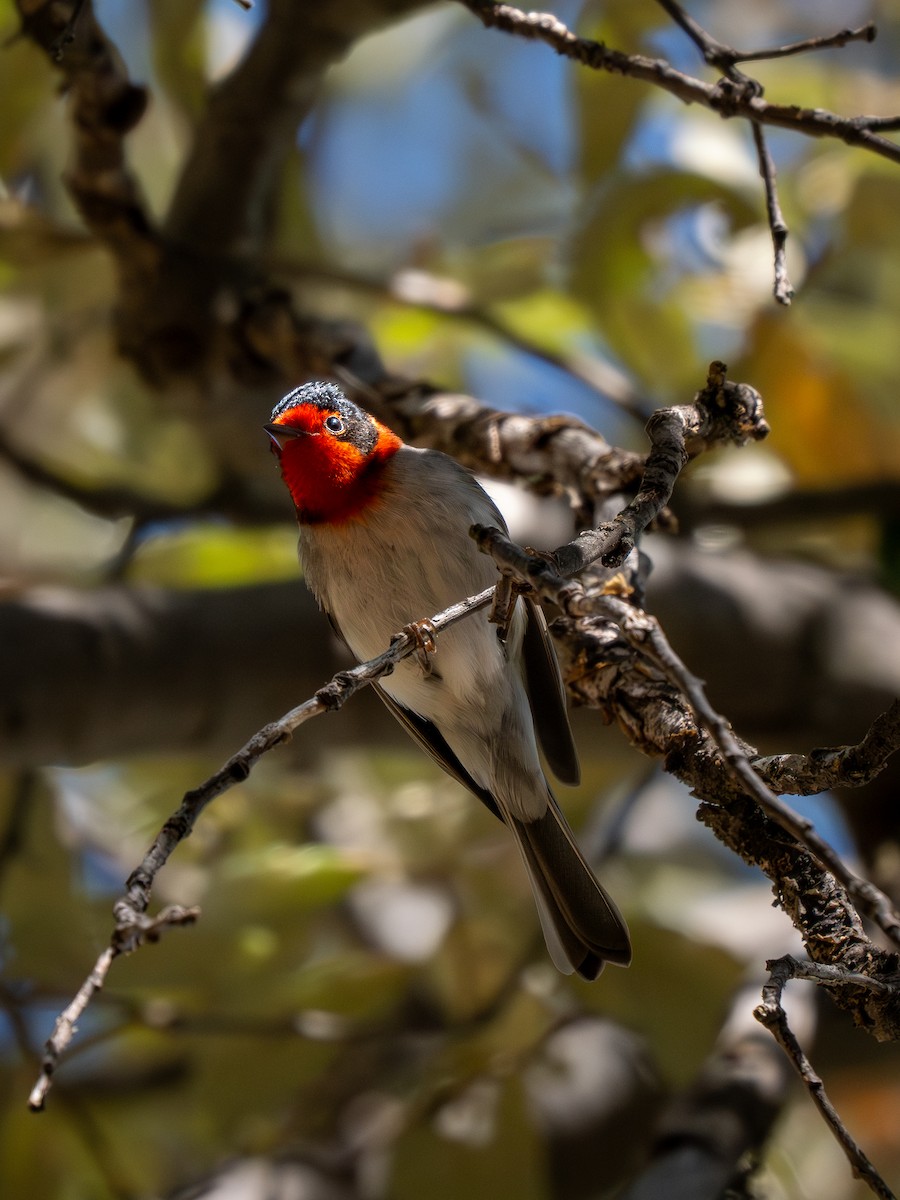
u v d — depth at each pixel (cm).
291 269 1133
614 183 1101
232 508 1241
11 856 1055
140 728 952
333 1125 1067
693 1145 827
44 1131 1007
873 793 1161
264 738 446
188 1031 1009
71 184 958
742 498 1209
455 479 787
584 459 792
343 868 1037
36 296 1204
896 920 360
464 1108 979
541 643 788
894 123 570
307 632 962
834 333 1216
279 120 966
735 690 1060
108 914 1045
